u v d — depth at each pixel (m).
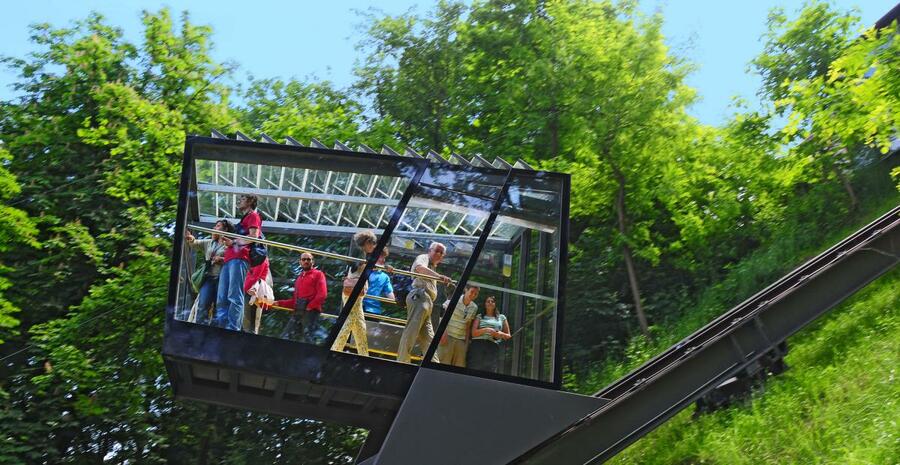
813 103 17.95
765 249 23.95
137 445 23.56
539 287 11.08
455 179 11.27
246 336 10.87
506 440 10.69
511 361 10.90
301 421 24.12
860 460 10.30
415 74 32.78
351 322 10.95
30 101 26.14
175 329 10.78
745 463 11.87
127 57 26.88
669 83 25.73
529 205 11.26
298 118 26.33
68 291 23.89
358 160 11.26
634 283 25.12
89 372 21.23
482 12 30.30
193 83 26.77
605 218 27.83
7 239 22.03
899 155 22.45
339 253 11.52
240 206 11.20
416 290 11.08
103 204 24.75
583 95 26.09
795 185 25.98
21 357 23.25
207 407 23.77
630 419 11.99
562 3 28.06
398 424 10.58
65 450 23.38
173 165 23.75
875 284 15.16
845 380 12.65
